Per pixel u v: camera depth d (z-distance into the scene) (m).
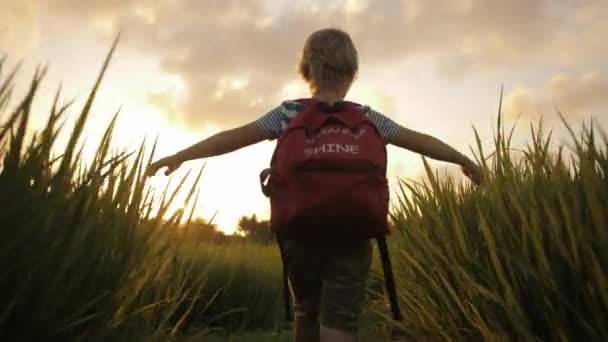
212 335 4.30
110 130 1.74
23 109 1.45
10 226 1.42
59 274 1.44
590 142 2.00
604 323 1.84
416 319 3.41
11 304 1.33
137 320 1.88
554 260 2.02
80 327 1.59
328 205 2.39
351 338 2.63
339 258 2.60
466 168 2.92
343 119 2.50
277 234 2.61
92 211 1.65
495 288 2.36
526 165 2.71
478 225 2.77
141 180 2.01
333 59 2.75
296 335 2.79
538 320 2.12
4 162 1.45
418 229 3.29
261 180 2.58
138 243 1.93
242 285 5.81
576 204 1.94
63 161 1.56
